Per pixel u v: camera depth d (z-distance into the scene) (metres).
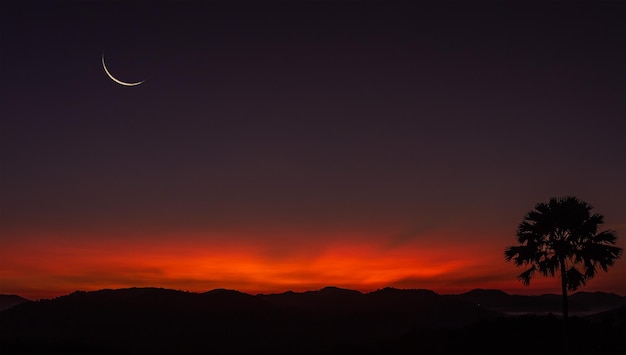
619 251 35.44
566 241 36.41
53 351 55.31
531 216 37.38
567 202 36.50
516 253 37.59
